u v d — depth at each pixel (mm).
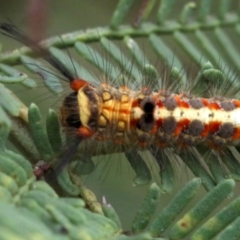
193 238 81
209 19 101
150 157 102
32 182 76
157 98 93
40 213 70
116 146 93
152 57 110
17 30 89
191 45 99
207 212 81
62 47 95
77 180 84
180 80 97
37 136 83
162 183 89
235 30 102
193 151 95
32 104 82
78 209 74
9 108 81
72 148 84
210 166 92
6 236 60
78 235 70
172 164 95
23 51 92
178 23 99
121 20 97
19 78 83
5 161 76
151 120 91
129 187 116
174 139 94
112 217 82
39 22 100
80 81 90
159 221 82
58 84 93
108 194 115
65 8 123
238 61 101
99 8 125
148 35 98
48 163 83
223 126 94
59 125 84
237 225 80
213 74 94
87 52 95
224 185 81
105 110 90
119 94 91
